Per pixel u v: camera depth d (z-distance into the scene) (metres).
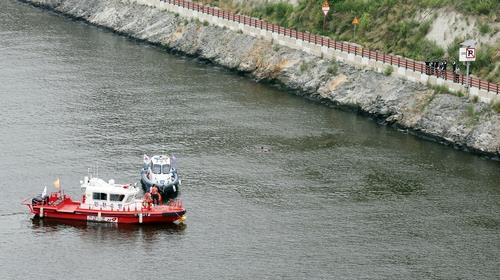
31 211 162.62
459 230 161.50
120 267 146.62
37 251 151.00
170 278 143.50
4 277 142.62
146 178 175.88
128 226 161.25
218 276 144.12
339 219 164.75
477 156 198.12
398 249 154.25
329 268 147.25
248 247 153.50
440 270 147.75
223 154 195.62
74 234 157.50
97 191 163.12
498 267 149.12
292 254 151.62
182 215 161.88
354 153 198.38
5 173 180.38
